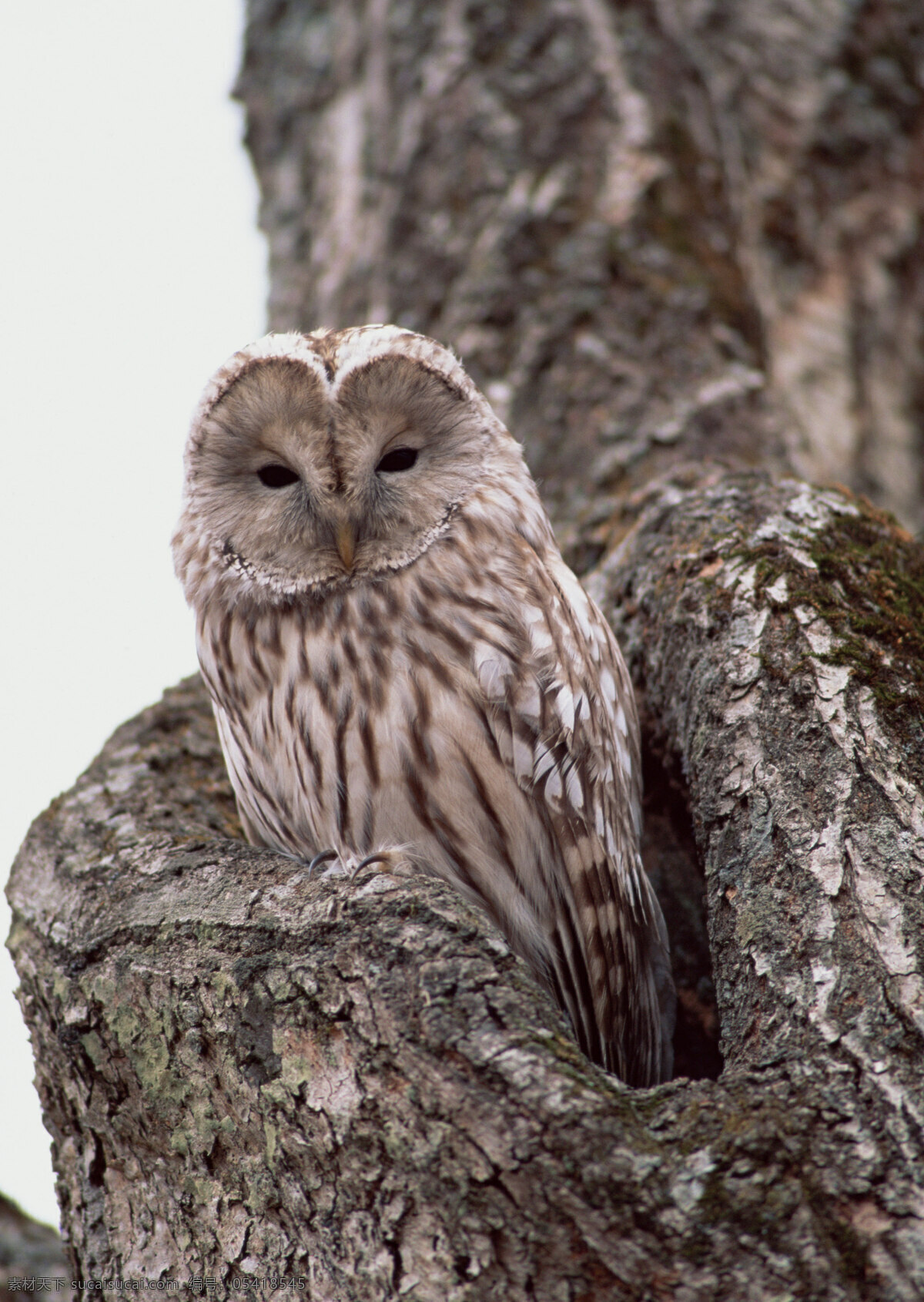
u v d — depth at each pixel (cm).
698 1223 433
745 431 948
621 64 1139
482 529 667
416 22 1205
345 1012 502
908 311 1151
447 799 621
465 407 693
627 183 1072
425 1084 473
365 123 1202
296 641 658
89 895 638
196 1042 543
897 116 1185
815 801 575
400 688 629
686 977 759
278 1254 508
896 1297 423
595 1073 476
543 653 635
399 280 1095
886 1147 447
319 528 654
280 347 672
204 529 699
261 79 1307
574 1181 443
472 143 1120
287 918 545
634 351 992
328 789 642
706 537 748
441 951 503
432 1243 466
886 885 534
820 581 677
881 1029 482
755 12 1224
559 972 645
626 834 671
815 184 1172
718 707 635
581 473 943
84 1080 591
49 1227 780
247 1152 523
